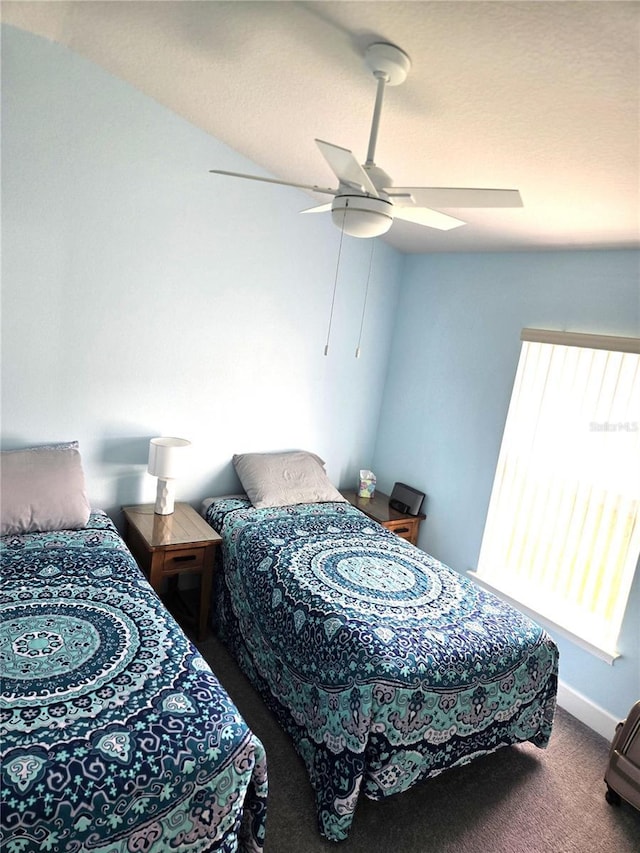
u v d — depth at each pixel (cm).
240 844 186
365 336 406
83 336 307
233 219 336
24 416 302
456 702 222
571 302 304
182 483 358
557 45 142
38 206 283
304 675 237
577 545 299
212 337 346
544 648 248
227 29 195
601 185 213
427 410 391
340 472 425
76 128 284
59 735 156
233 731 171
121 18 219
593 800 241
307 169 311
